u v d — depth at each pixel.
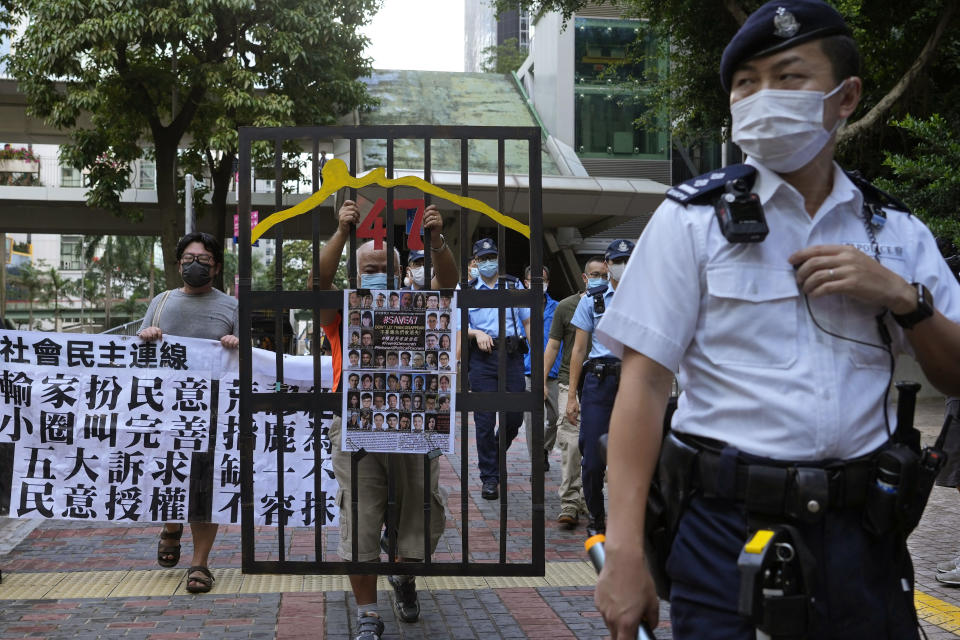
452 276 3.72
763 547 1.46
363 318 3.46
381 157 23.61
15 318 83.50
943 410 11.20
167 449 4.73
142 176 33.88
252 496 3.52
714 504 1.59
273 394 3.52
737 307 1.57
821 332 1.56
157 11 18.20
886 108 11.27
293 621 4.00
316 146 3.43
